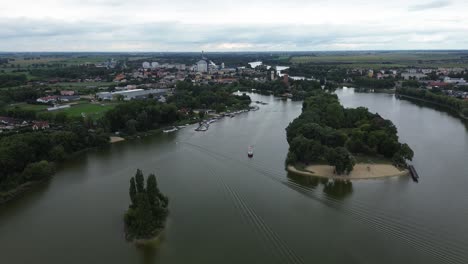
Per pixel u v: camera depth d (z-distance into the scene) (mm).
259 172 199000
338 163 190375
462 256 120188
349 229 137625
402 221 143000
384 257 120062
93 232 141750
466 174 193500
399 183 182125
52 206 164625
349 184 181375
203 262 120875
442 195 167125
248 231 138125
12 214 158250
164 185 182250
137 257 125562
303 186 179000
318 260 119250
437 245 126438
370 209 153500
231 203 161250
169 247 129625
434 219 144375
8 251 130750
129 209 147375
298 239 131250
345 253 122562
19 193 179250
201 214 151625
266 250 126000
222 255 123938
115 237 137875
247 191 173500
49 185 188750
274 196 167750
